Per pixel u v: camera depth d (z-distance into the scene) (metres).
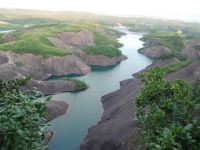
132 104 51.78
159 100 17.98
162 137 12.22
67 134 51.91
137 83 69.94
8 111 10.39
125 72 111.62
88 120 58.94
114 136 41.81
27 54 109.50
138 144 33.06
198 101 25.88
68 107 65.88
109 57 127.38
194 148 12.02
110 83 92.12
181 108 16.30
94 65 125.06
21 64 97.81
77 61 112.38
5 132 10.04
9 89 12.17
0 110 10.55
